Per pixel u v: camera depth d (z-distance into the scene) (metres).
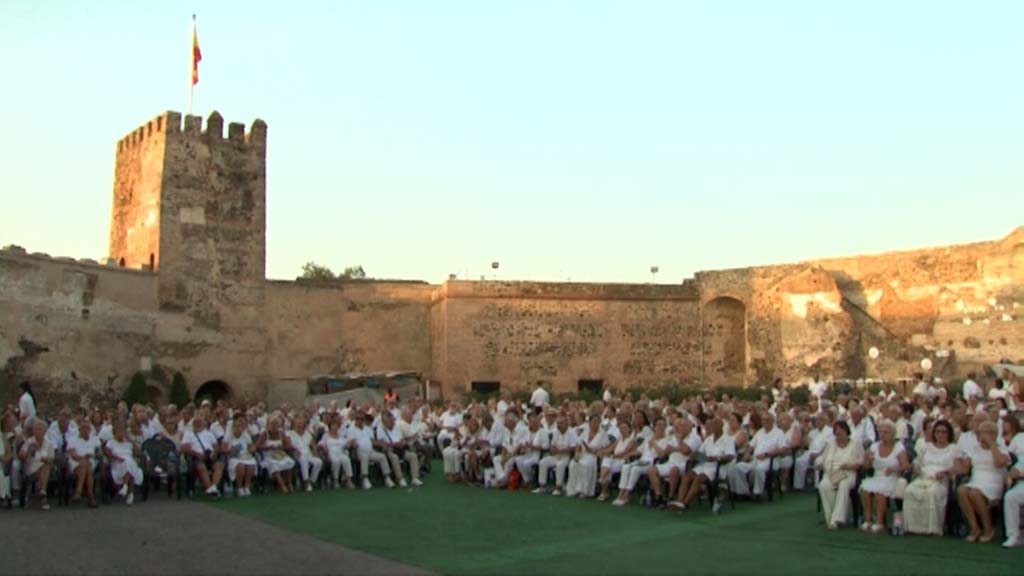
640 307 45.31
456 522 16.80
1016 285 37.91
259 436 21.73
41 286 35.62
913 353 40.06
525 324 43.94
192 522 16.95
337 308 45.06
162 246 40.94
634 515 17.39
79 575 12.37
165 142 41.59
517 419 23.08
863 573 11.99
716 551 13.67
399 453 23.36
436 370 45.25
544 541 14.77
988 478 14.06
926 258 40.84
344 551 13.98
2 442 18.67
